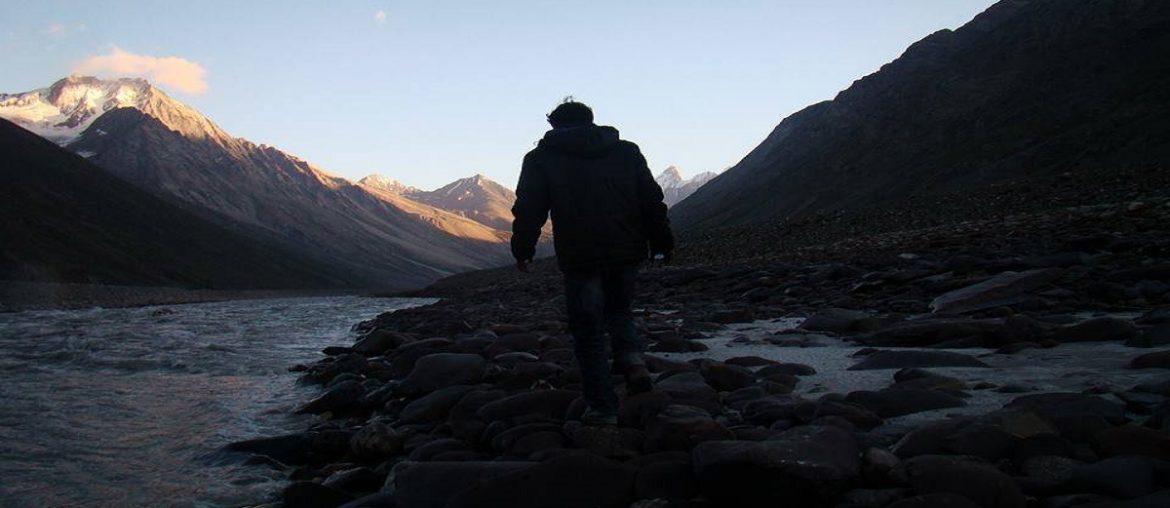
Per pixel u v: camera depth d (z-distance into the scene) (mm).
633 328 4496
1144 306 7516
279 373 10266
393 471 4074
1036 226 17344
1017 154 54094
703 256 34375
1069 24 75125
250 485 4742
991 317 7742
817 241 30750
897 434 3699
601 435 3875
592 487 3270
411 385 6844
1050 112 59500
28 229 92938
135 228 124000
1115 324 6004
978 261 11305
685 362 6367
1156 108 47594
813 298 12289
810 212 72500
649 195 4320
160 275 105812
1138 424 3371
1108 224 15109
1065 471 2910
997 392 4520
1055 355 5578
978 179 52844
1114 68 61219
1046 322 7059
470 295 41031
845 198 71250
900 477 2932
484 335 10078
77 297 65312
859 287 11695
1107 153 44500
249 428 6508
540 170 4270
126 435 6246
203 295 95125
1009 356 5754
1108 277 8922
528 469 3359
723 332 9375
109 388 8977
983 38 91312
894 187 65188
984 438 3197
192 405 7691
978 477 2785
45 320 30297
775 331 9219
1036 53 75562
